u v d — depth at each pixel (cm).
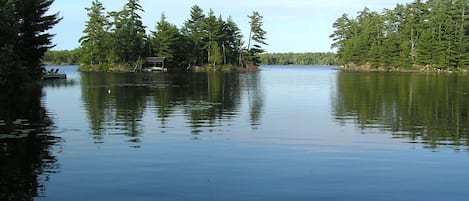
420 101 2781
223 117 2073
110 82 4962
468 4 8619
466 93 3362
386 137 1571
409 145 1430
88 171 1099
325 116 2125
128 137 1541
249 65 11094
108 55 9225
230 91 3703
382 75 7075
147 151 1320
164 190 962
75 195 928
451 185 1005
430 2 9394
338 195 936
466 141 1492
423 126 1812
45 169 1115
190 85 4503
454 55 8381
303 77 6519
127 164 1167
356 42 10875
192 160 1216
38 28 4269
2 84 3428
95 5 9212
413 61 9325
